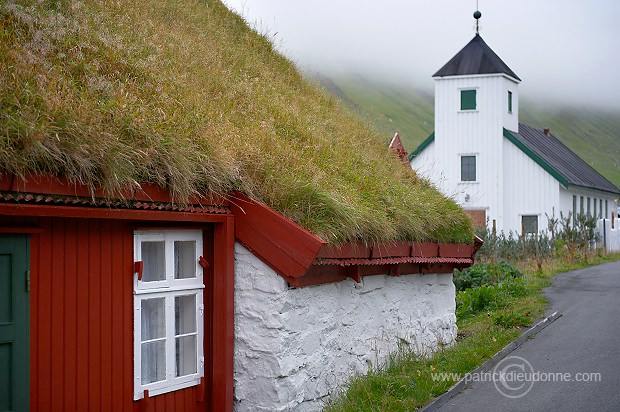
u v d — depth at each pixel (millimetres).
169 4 13500
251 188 7559
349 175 9758
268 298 7289
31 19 8094
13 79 6332
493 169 35438
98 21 9789
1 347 5512
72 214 5801
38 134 5512
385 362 9289
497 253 23625
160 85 8766
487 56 35969
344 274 8422
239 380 7410
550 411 8016
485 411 8031
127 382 6520
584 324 13422
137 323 6629
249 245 7359
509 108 37125
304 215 7633
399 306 10023
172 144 6730
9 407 5520
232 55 13336
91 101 6770
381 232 8664
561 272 23422
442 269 11375
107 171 5953
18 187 5402
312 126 11547
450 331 11734
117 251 6488
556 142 50062
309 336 7738
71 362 6020
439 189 13430
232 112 9664
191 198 6945
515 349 11352
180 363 7375
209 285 7441
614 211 49625
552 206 34812
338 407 7637
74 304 6070
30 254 5715
